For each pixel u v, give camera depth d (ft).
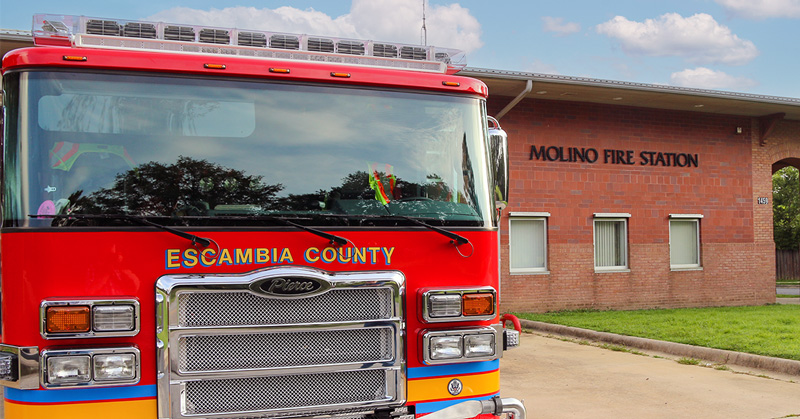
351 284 13.70
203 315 13.05
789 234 155.02
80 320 12.39
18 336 12.52
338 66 14.57
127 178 13.19
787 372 29.76
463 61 17.74
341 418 13.75
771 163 64.34
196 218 13.25
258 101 14.06
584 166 56.29
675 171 59.82
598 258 57.57
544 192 54.85
